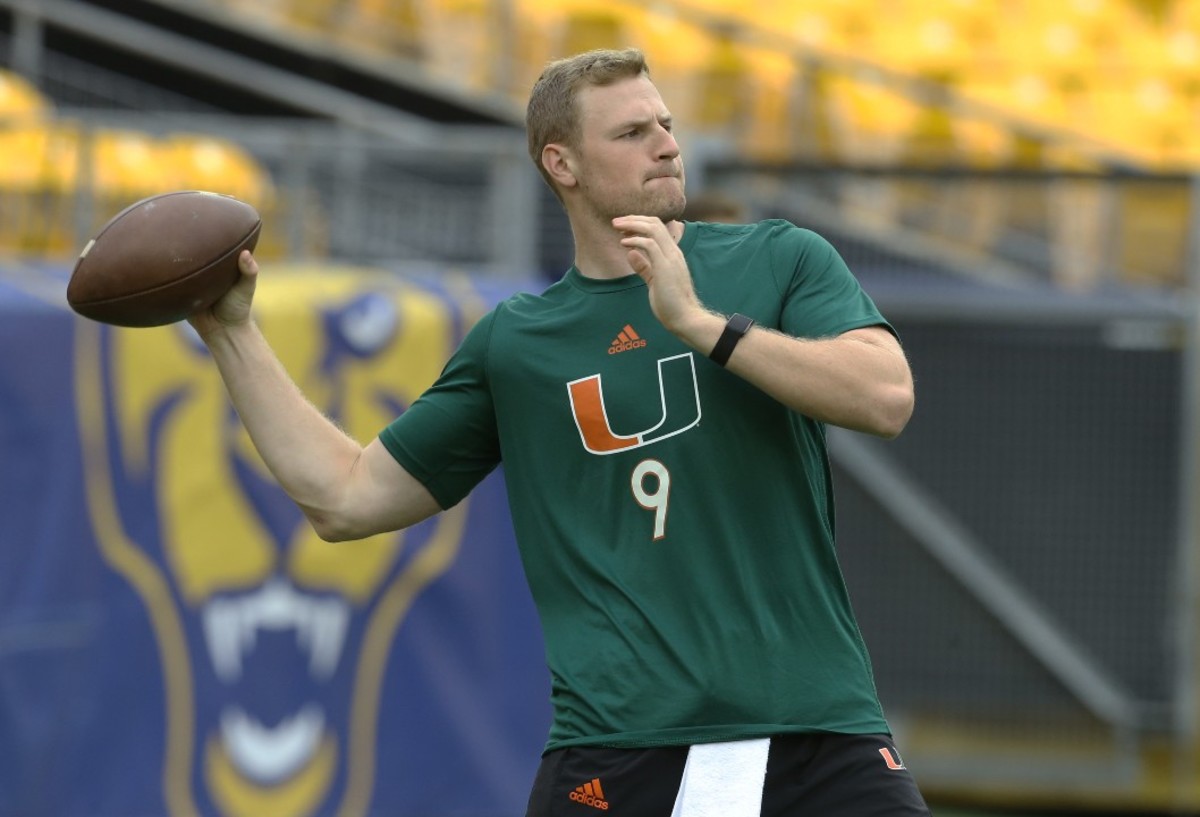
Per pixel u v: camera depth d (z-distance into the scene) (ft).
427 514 40.42
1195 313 99.91
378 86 131.54
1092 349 101.19
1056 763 101.45
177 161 91.30
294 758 76.74
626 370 37.29
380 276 84.38
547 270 97.91
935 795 104.47
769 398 36.91
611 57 37.91
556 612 38.34
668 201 37.58
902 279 102.37
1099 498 101.14
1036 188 101.76
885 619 102.78
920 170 100.17
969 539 102.22
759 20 147.33
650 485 37.06
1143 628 100.94
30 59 117.91
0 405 66.28
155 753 71.41
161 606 72.02
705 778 36.40
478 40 130.00
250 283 38.70
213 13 128.26
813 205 102.27
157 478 72.49
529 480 38.40
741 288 37.35
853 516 103.14
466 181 94.07
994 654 101.96
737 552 36.65
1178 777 100.83
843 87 130.82
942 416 102.27
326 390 79.00
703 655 36.55
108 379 70.79
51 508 67.97
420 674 81.71
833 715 36.63
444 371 39.93
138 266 37.58
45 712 67.10
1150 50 149.59
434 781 81.82
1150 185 100.78
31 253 81.15
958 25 149.07
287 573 77.10
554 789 37.76
